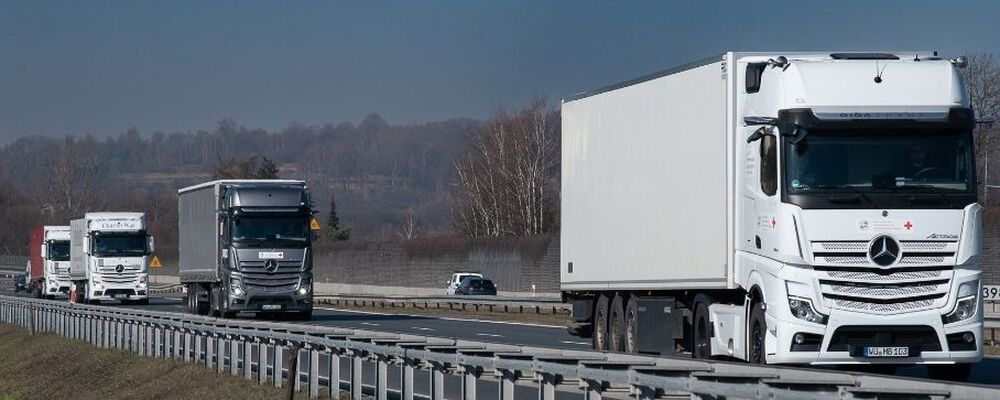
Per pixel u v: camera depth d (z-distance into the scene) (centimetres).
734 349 3381
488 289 11038
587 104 4425
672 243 3747
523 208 15438
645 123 3944
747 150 3288
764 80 3203
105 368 5403
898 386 1777
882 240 3003
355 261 14550
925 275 3009
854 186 3016
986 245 7244
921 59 3156
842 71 3066
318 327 3641
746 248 3288
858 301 3000
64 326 7256
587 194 4409
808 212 3009
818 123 3016
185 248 8306
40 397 5234
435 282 12975
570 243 4572
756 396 1808
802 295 3009
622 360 2328
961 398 1656
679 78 3706
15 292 17025
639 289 3981
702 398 1955
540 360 2431
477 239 12331
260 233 7119
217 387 4031
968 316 3020
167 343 5144
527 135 15512
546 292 11175
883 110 3033
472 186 16288
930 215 3012
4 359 6962
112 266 9988
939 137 3042
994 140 8288
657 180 3853
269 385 3788
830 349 3008
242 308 7112
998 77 9600
